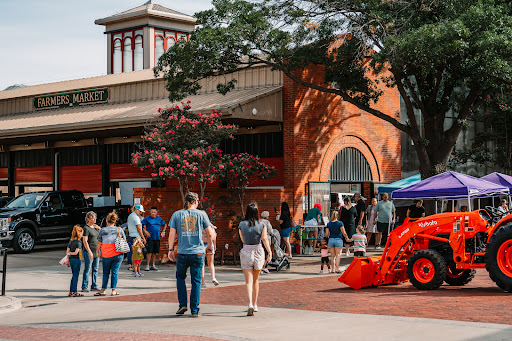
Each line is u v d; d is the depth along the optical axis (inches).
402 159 1128.8
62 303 535.8
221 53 840.3
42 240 984.3
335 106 1034.7
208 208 813.9
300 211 983.0
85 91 1232.2
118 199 1202.6
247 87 1031.6
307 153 997.2
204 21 845.2
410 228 585.6
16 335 386.0
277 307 472.1
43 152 1293.1
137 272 708.7
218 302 511.8
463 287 576.7
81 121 1063.0
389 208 972.6
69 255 574.2
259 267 434.3
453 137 893.2
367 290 573.6
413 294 528.4
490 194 701.9
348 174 1056.8
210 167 837.2
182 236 429.7
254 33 824.3
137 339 349.1
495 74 792.3
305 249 951.0
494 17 774.5
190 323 401.1
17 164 1337.4
